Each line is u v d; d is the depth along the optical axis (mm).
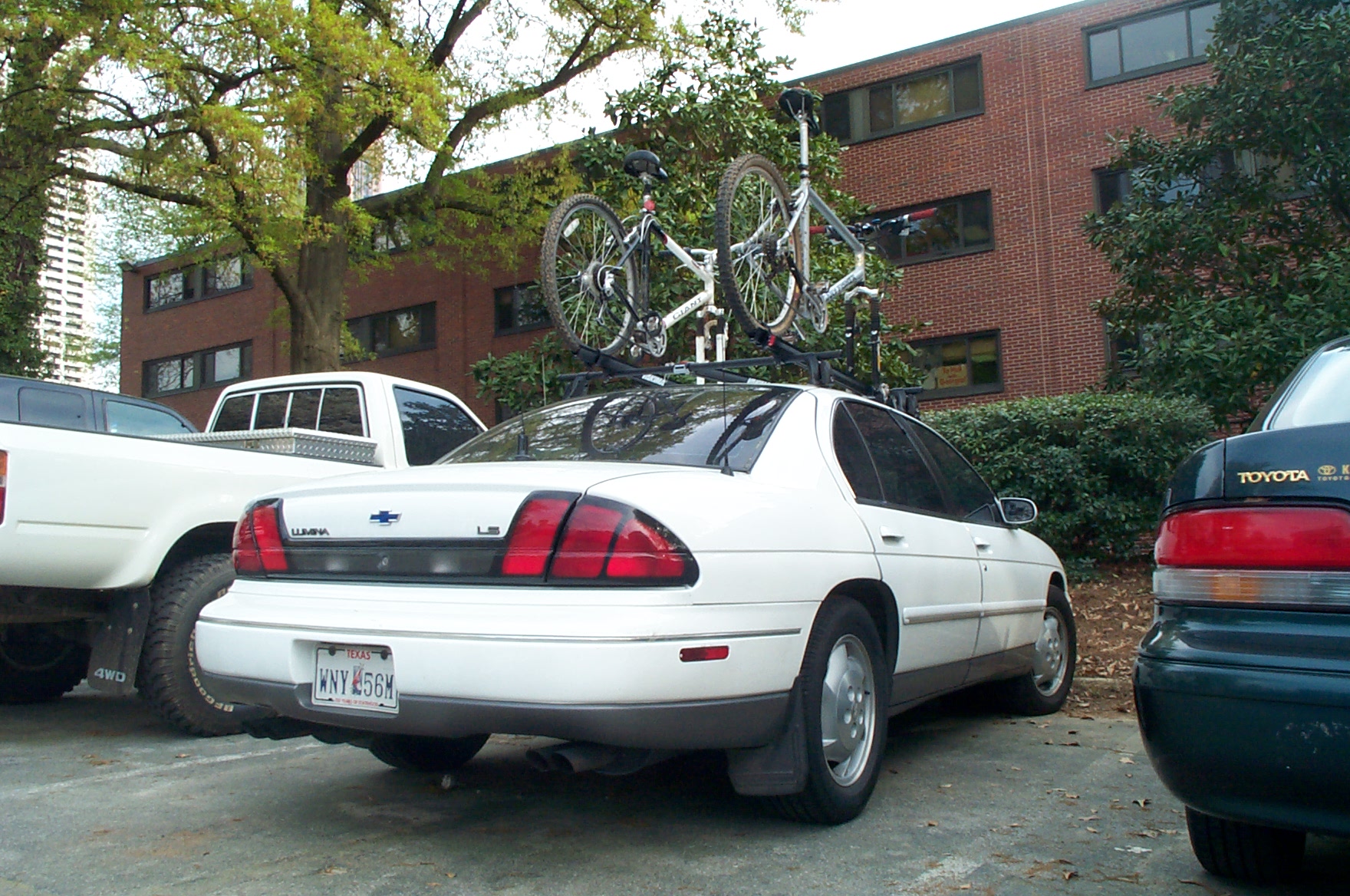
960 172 17266
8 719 5879
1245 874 2996
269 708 3359
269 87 12156
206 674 3400
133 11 11508
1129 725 5480
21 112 12781
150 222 14914
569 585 2861
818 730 3357
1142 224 11164
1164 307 11328
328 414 6664
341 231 13984
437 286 22844
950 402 17016
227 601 3465
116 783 4281
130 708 6293
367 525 3180
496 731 2863
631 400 4164
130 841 3477
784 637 3203
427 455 6723
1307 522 2436
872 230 6848
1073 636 6039
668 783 4227
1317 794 2303
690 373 5008
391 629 2971
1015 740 5082
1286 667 2361
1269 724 2354
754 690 3076
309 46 11883
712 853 3314
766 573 3164
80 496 4598
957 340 17141
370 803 3945
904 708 4145
